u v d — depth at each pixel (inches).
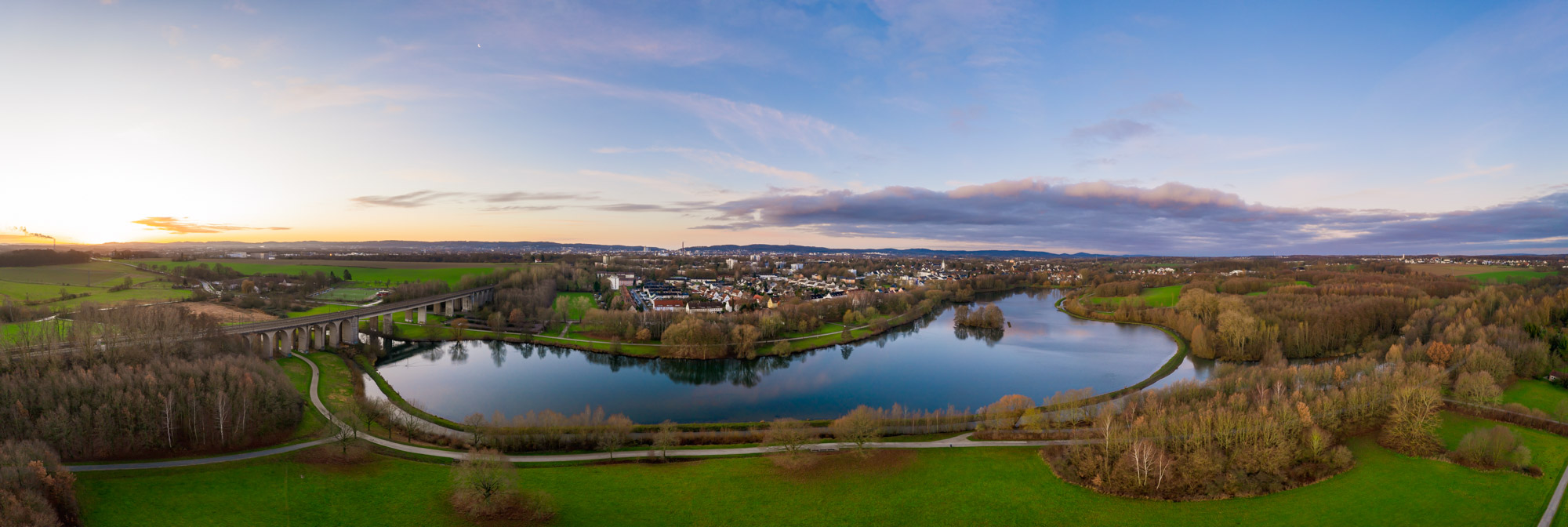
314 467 3786.9
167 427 3843.5
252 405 4207.7
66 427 3543.3
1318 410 4387.3
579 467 4033.0
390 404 5226.4
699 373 7647.6
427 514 3280.0
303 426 4579.2
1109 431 4133.9
